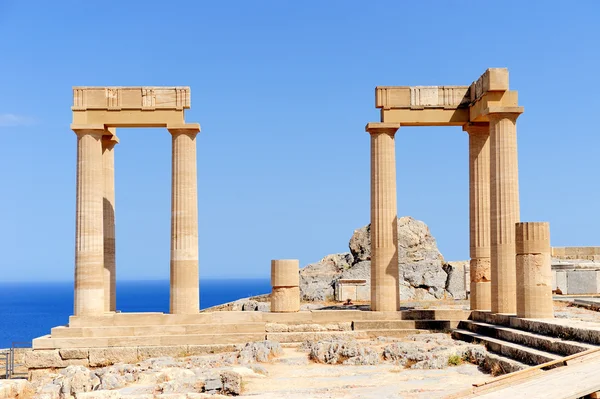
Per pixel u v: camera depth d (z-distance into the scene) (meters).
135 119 35.50
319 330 35.09
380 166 36.56
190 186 35.38
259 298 51.62
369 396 22.77
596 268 48.38
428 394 22.88
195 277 35.19
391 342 32.91
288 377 26.42
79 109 35.41
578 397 18.77
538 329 28.55
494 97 34.00
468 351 28.97
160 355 32.78
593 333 24.66
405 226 54.47
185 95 35.50
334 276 53.91
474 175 37.41
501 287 33.41
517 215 33.66
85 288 34.59
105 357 32.44
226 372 23.78
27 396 24.66
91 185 35.16
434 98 37.00
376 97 36.75
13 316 157.88
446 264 52.81
